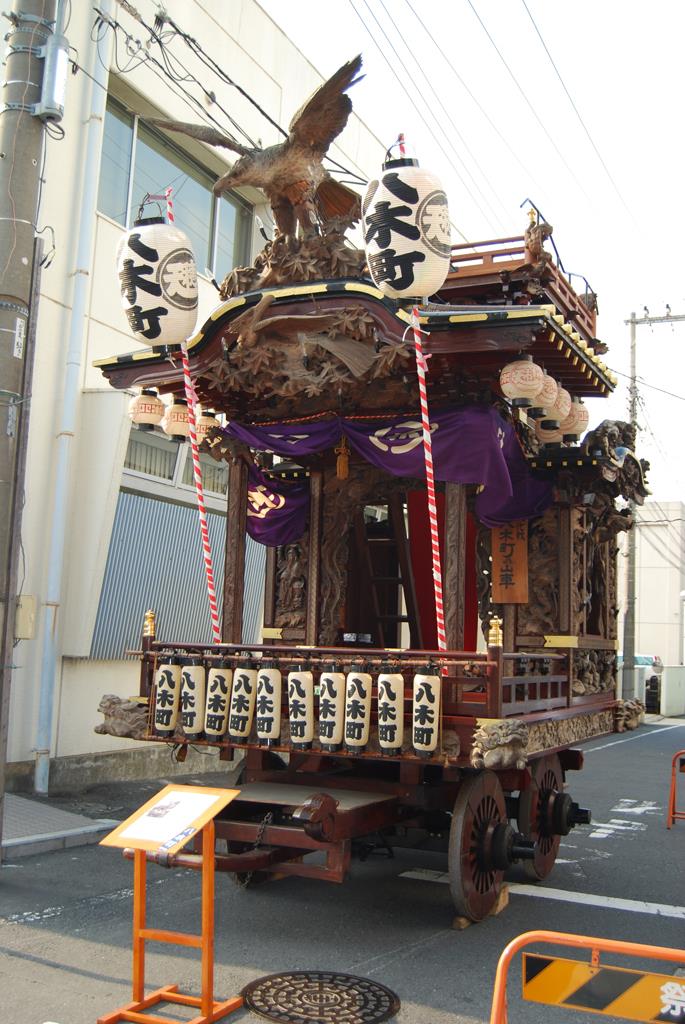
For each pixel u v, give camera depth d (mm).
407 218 5602
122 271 6766
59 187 10234
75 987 4688
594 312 9430
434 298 7852
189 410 6746
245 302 6695
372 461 6879
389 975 4969
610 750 19312
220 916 6066
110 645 10727
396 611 9227
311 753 5797
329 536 7996
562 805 7445
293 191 6684
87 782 10406
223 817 6016
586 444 7918
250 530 7965
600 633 8797
